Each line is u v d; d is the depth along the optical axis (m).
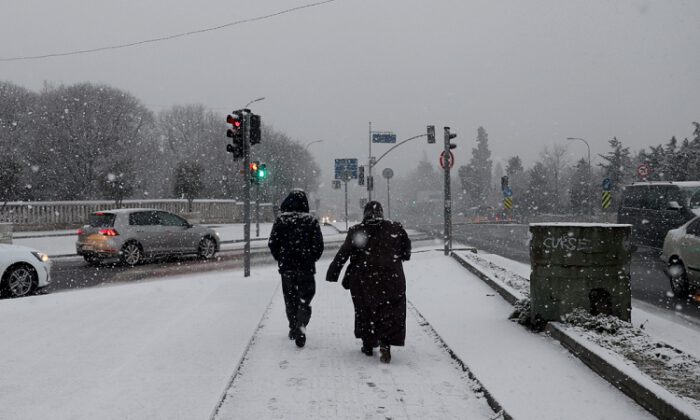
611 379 4.60
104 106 50.31
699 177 42.38
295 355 5.90
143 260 17.16
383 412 4.26
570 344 5.63
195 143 69.19
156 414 4.02
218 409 4.29
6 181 29.84
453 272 12.36
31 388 4.59
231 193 64.62
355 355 5.90
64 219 31.94
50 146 48.12
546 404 4.16
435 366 5.45
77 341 6.21
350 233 5.76
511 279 10.45
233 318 7.54
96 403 4.24
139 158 56.25
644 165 36.28
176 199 39.62
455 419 4.12
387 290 5.63
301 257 6.35
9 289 10.36
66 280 13.32
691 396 4.04
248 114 12.24
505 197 51.44
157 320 7.40
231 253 20.14
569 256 6.40
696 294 10.02
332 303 9.14
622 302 6.36
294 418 4.14
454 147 16.17
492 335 6.43
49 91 53.69
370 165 34.91
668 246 10.52
